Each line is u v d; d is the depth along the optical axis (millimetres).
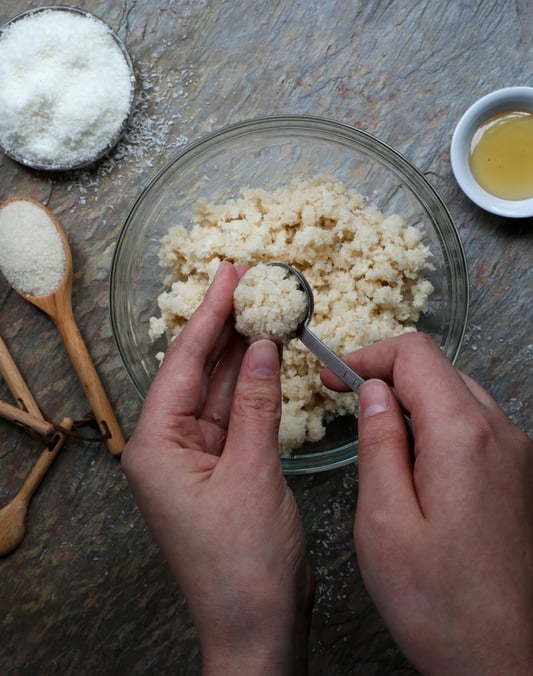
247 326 433
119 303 532
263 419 396
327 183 516
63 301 545
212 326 429
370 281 495
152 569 561
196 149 531
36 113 551
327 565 553
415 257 496
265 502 392
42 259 539
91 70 556
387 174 542
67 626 562
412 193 534
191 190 556
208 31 568
